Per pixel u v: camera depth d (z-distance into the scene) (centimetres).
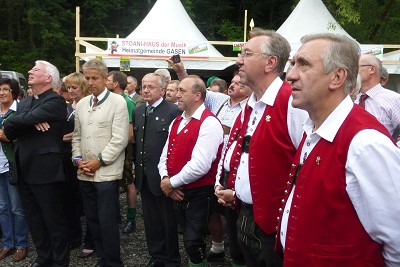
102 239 396
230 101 448
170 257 395
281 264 239
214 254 442
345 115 172
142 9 2427
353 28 1479
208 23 2398
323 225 170
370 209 161
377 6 1489
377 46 983
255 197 239
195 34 1134
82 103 412
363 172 161
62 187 399
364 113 172
